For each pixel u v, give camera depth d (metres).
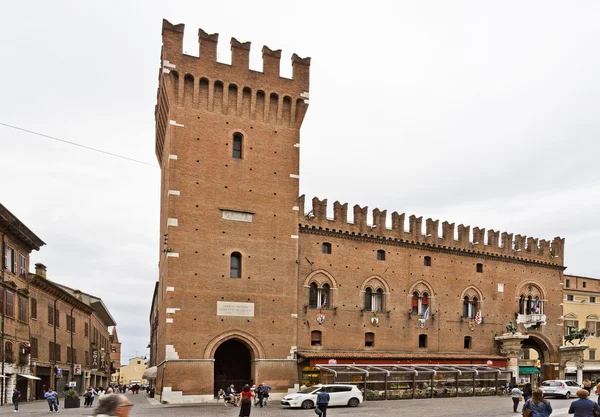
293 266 59.53
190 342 53.59
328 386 49.72
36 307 68.19
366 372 57.03
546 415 21.83
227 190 57.75
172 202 55.19
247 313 56.47
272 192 59.81
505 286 74.38
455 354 68.50
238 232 57.50
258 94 60.75
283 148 61.12
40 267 75.56
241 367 59.81
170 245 54.38
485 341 71.50
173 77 57.03
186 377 52.94
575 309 90.75
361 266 65.06
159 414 41.97
